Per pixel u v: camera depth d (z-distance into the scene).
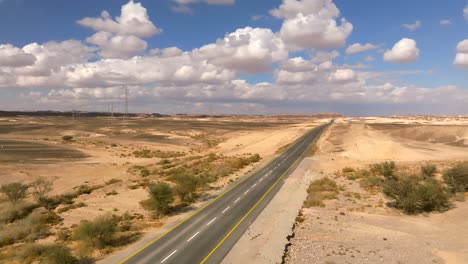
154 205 37.19
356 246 27.92
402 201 39.53
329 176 59.09
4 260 25.80
